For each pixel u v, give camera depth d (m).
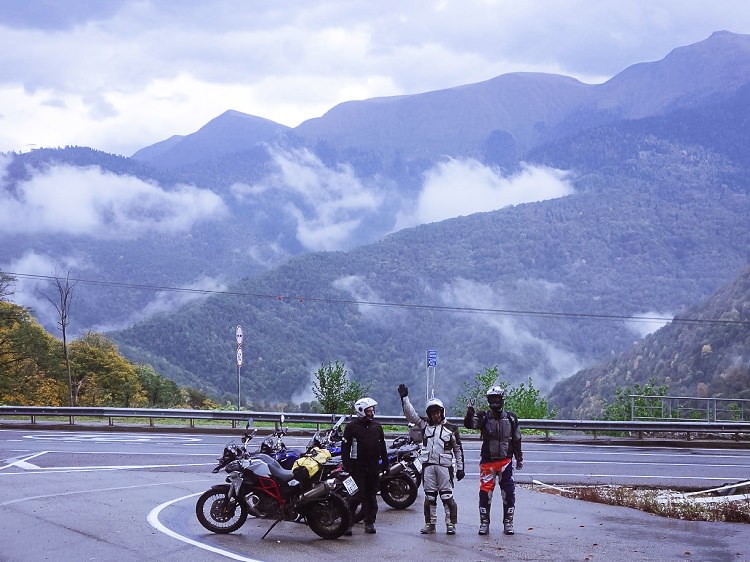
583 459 24.58
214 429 30.62
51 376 62.88
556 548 10.63
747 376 93.19
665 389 38.06
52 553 10.45
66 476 18.97
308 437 28.59
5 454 23.42
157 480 18.27
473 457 24.36
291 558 10.12
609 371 135.88
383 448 11.97
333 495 11.41
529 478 20.52
